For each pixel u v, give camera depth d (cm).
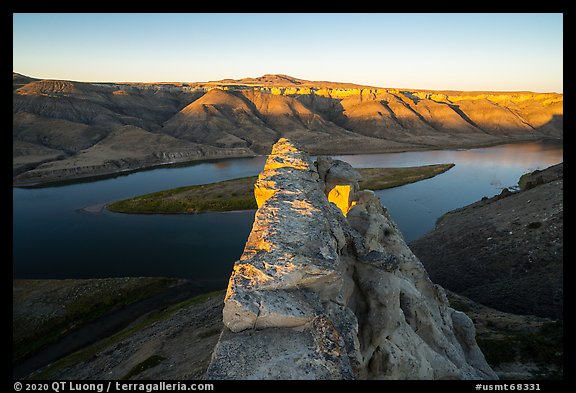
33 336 4194
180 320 4044
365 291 1767
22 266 6631
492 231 6144
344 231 1886
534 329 3241
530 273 4794
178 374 2519
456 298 4575
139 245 7612
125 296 5147
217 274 6125
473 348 2584
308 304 1177
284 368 973
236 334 1109
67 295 4962
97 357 3584
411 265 2511
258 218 1619
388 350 1630
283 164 2567
